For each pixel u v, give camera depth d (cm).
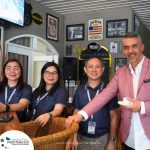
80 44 592
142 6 529
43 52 543
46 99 221
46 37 540
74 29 600
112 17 559
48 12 548
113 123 209
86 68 224
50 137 107
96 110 175
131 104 152
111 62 546
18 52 464
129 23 542
